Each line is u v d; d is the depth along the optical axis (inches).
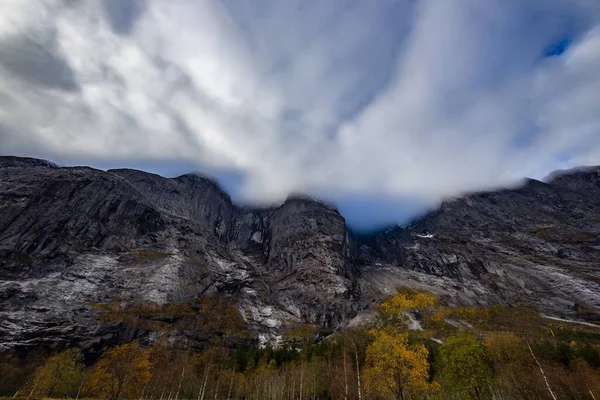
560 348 3368.6
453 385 2160.4
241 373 3732.8
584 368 2669.8
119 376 2632.9
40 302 5315.0
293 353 4525.1
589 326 6235.2
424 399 2206.0
